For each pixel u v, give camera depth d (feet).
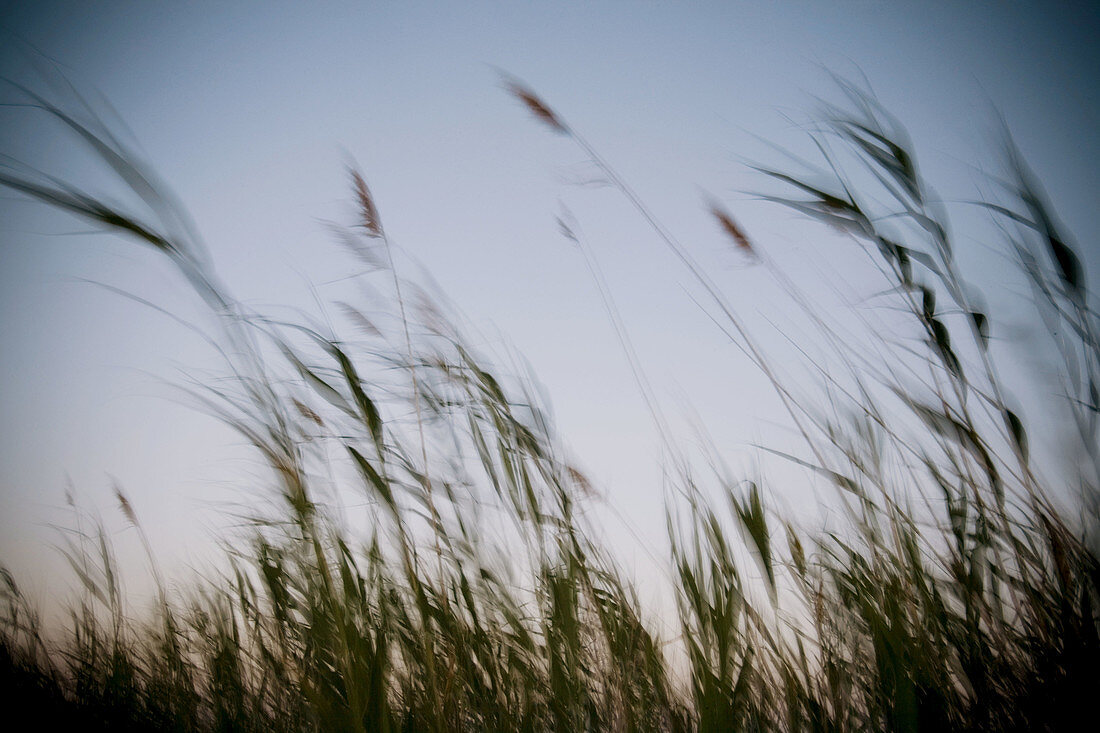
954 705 4.71
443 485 6.20
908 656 4.65
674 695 5.40
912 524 5.13
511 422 6.21
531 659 5.68
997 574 4.95
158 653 6.77
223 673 5.93
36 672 6.59
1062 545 4.46
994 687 4.69
